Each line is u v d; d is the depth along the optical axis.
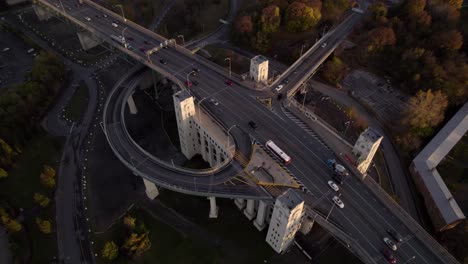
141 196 139.25
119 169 150.00
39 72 183.25
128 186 143.25
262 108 142.38
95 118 174.12
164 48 174.88
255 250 120.94
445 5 192.00
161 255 120.94
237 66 197.25
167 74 155.62
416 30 190.50
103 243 124.06
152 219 131.38
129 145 133.12
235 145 126.62
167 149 159.00
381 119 166.75
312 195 111.00
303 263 116.75
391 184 142.12
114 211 134.25
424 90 170.75
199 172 119.00
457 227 118.62
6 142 152.62
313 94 180.38
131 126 169.62
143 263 118.94
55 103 183.38
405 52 180.25
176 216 132.12
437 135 153.38
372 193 111.94
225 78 157.25
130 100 167.88
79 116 175.75
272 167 119.50
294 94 171.38
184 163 153.12
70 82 196.50
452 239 118.94
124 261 118.88
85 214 133.50
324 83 186.88
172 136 165.38
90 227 129.25
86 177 147.00
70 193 141.00
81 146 160.38
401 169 147.88
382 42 185.88
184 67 162.62
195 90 150.00
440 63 176.50
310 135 131.62
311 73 163.50
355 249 97.75
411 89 176.75
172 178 119.00
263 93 149.75
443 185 131.62
